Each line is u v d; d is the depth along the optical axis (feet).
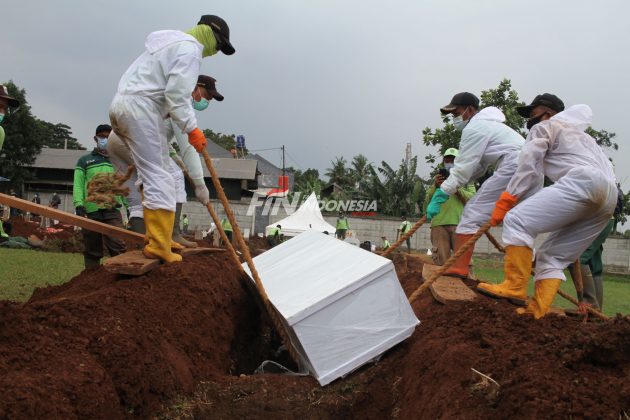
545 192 15.19
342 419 14.38
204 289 17.97
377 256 16.28
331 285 15.55
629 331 10.08
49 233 70.95
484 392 10.48
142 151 17.04
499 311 15.07
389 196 119.75
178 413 13.05
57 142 236.02
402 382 14.38
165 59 16.80
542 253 15.69
